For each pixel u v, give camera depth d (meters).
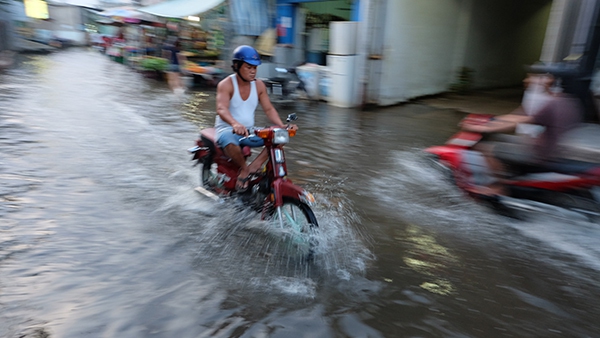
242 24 13.51
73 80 13.66
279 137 3.41
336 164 5.93
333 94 10.52
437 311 2.77
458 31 11.71
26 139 6.36
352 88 10.23
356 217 4.22
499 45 13.04
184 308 2.67
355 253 3.48
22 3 25.81
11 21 21.55
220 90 3.78
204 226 3.82
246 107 3.89
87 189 4.57
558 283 3.15
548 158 4.02
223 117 3.66
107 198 4.36
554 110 3.93
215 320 2.58
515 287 3.08
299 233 3.43
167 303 2.71
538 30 14.16
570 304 2.90
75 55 24.42
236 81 3.79
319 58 12.17
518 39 13.59
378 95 10.43
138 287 2.87
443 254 3.53
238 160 3.80
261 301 2.78
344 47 10.02
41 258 3.15
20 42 23.94
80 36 34.22
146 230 3.70
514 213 4.24
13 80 12.59
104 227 3.71
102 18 30.28
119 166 5.41
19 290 2.77
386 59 10.27
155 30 17.94
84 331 2.43
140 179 4.96
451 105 10.77
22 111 8.32
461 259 3.46
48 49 26.16
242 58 3.64
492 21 12.46
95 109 9.09
